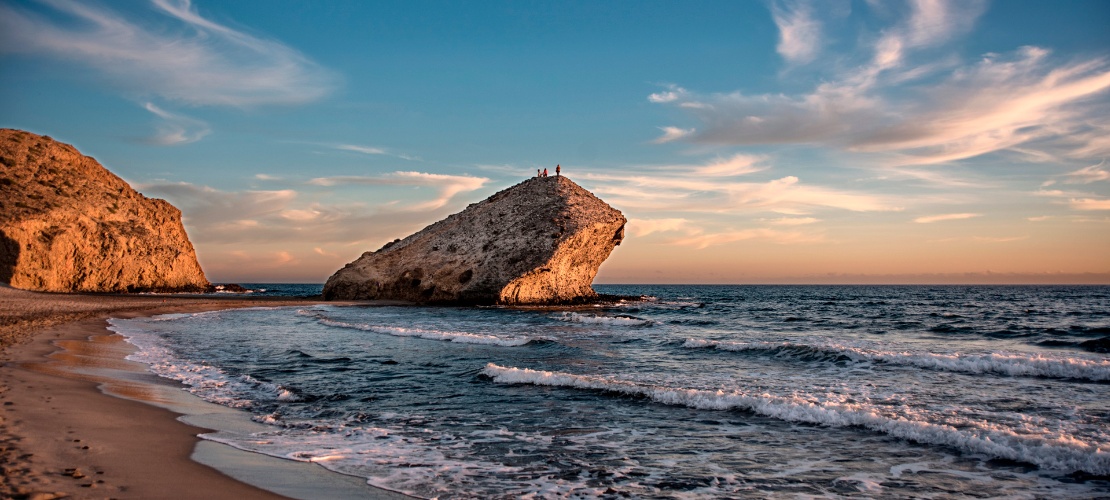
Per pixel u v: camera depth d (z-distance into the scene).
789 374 15.84
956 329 31.83
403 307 50.19
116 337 22.47
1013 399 12.26
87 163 81.12
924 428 9.37
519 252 54.03
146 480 6.27
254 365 17.02
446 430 9.93
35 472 6.06
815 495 6.99
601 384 13.31
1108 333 29.09
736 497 6.89
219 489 6.27
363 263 61.62
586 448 8.92
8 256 59.47
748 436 9.62
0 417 8.31
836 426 10.14
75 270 67.19
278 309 46.25
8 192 66.00
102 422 8.73
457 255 56.75
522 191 62.06
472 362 18.00
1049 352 21.38
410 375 15.57
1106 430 9.77
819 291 149.38
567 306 55.69
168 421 9.39
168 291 78.06
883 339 26.47
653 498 6.81
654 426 10.27
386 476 7.32
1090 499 6.86
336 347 21.67
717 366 17.36
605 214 57.53
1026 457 8.19
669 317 41.81
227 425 9.69
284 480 6.86
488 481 7.29
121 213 77.50
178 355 18.55
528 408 11.67
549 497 6.77
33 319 26.52
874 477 7.64
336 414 11.02
